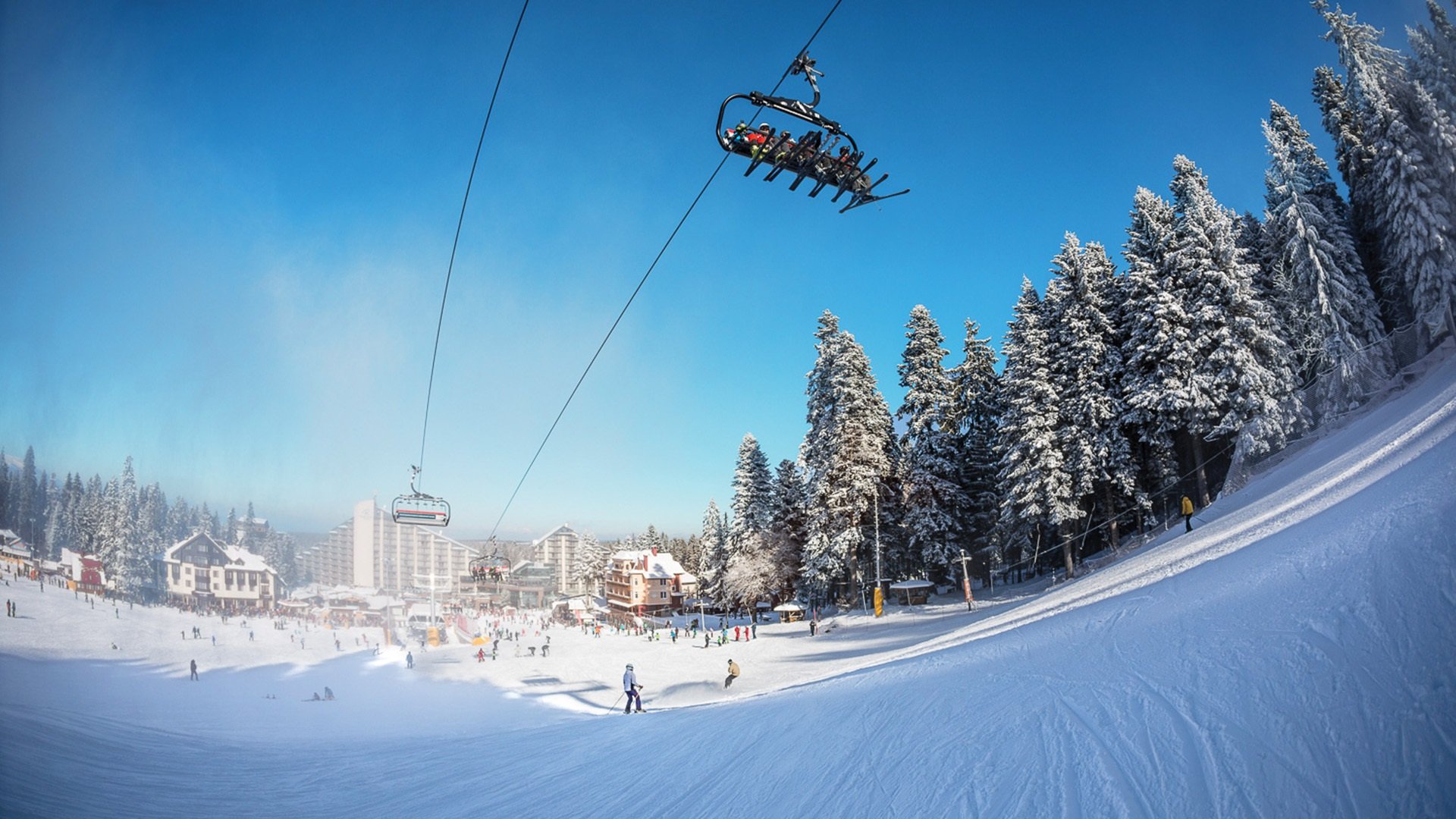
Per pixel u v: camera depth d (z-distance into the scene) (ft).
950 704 28.91
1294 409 111.34
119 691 84.58
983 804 18.12
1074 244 144.46
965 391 181.47
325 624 171.32
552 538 604.49
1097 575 87.71
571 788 31.24
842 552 167.73
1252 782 15.02
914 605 166.40
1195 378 119.03
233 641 136.26
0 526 101.14
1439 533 21.88
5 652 91.61
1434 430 54.34
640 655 163.63
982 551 170.71
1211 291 119.44
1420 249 72.38
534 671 139.33
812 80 31.63
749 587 220.02
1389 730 14.56
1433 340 89.76
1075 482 135.23
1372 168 83.51
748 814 22.94
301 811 29.50
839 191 32.68
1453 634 16.56
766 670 110.73
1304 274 117.60
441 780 35.78
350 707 89.76
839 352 179.32
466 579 404.16
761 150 31.60
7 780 27.76
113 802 27.76
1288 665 19.34
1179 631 27.27
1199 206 126.82
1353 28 75.77
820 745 28.78
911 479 171.01
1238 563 36.81
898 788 21.06
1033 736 21.59
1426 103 46.75
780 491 226.38
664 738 39.91
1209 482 132.46
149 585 123.44
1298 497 65.36
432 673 137.39
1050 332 148.56
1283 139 127.03
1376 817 12.53
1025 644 38.70
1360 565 23.62
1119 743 18.98
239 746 47.03
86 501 113.50
